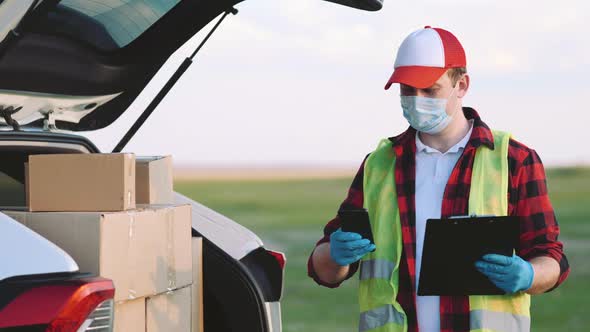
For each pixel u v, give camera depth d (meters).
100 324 5.07
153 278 5.90
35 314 4.90
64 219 5.54
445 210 6.55
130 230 5.68
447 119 6.64
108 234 5.52
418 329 6.57
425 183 6.67
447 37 6.64
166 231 6.05
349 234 6.46
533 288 6.39
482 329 6.45
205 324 6.91
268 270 7.29
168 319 6.13
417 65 6.55
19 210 5.81
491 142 6.59
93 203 5.75
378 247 6.69
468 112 6.91
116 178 5.70
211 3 7.10
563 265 6.55
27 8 5.66
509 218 6.19
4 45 5.80
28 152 6.67
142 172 6.85
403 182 6.70
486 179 6.55
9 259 4.99
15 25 5.73
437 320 6.55
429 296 6.57
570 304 40.62
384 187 6.75
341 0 7.09
